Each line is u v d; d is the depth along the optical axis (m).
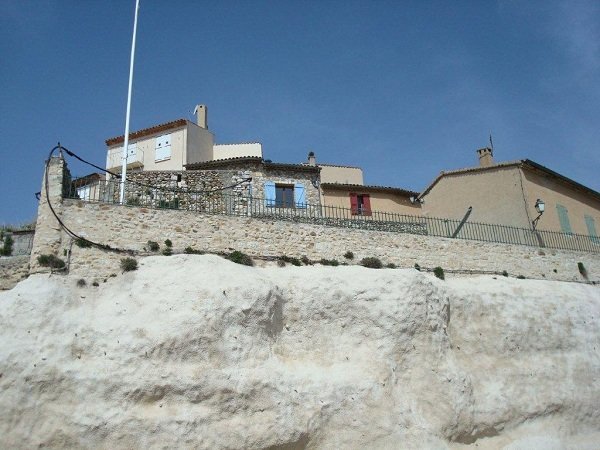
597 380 23.81
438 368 20.38
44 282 18.08
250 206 25.17
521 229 29.78
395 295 21.11
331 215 30.77
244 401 17.09
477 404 20.81
